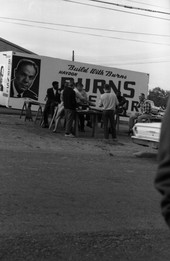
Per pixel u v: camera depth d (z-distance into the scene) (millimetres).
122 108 17047
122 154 10422
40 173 7273
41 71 20641
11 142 10766
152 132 10008
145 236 4578
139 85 23078
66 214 5098
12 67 19969
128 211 5434
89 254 3982
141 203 5859
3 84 20641
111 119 13242
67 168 7965
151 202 5953
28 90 20422
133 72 22859
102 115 13641
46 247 4070
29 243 4133
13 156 8727
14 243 4105
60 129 14906
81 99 14352
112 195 6176
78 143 11820
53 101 14883
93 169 8102
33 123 16156
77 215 5094
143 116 14594
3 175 6883
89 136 13906
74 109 12984
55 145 11016
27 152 9422
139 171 8242
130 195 6266
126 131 17609
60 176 7180
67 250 4039
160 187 1485
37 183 6523
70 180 6934
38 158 8773
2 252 3885
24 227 4551
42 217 4914
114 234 4559
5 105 20516
